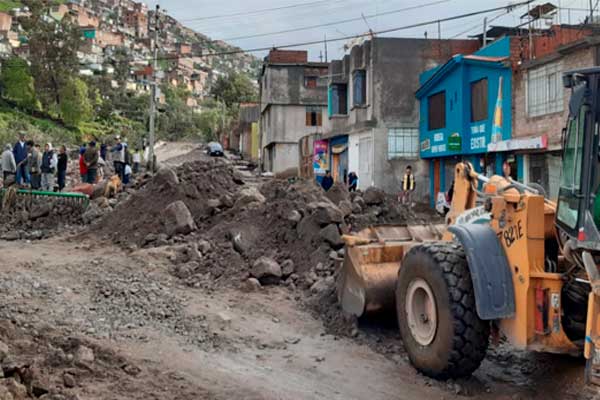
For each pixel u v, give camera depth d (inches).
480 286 208.4
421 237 326.6
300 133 1777.8
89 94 2518.5
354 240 301.7
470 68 965.2
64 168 743.1
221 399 203.8
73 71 2204.7
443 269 218.4
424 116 1106.1
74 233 549.0
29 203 630.5
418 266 231.1
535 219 208.2
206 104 4104.3
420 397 215.2
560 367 238.7
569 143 199.0
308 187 446.9
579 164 192.7
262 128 2030.0
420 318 235.5
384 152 1131.9
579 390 216.4
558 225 205.3
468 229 222.4
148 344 254.2
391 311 291.1
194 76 5108.3
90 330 264.4
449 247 228.8
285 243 401.7
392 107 1137.4
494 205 222.5
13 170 689.6
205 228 467.8
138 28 5585.6
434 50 1146.7
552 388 222.4
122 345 249.0
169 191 505.7
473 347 213.6
